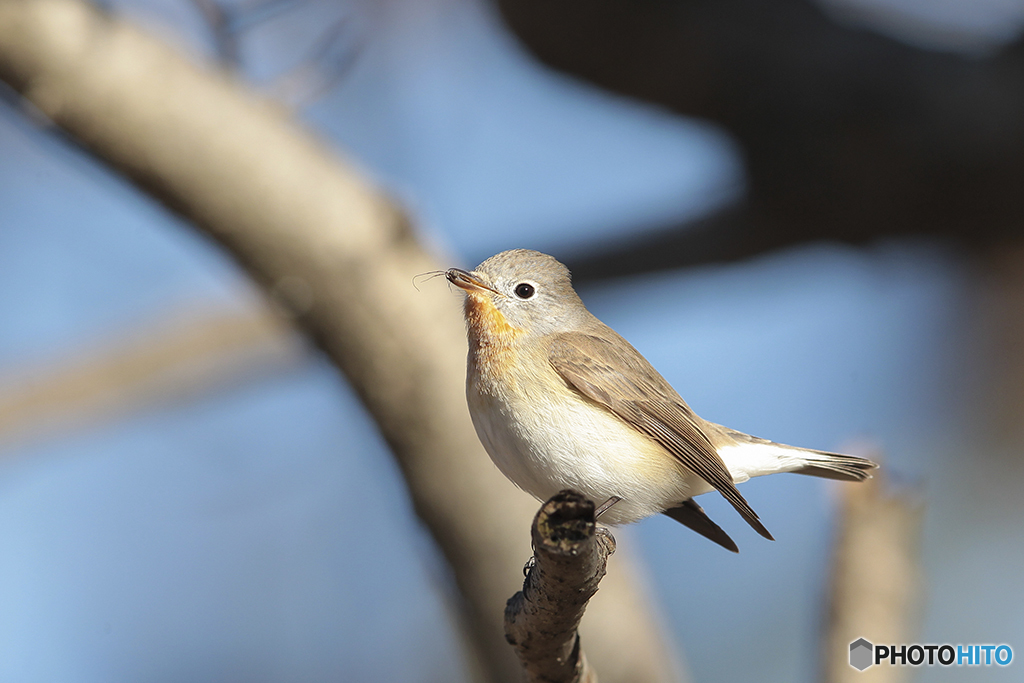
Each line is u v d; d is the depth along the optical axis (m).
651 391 10.13
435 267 8.93
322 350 8.78
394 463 9.05
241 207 8.16
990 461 15.47
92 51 7.67
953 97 10.32
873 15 11.90
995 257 12.86
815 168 10.90
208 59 8.59
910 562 7.59
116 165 8.10
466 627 9.26
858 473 10.74
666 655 9.59
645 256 12.58
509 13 11.12
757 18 10.80
